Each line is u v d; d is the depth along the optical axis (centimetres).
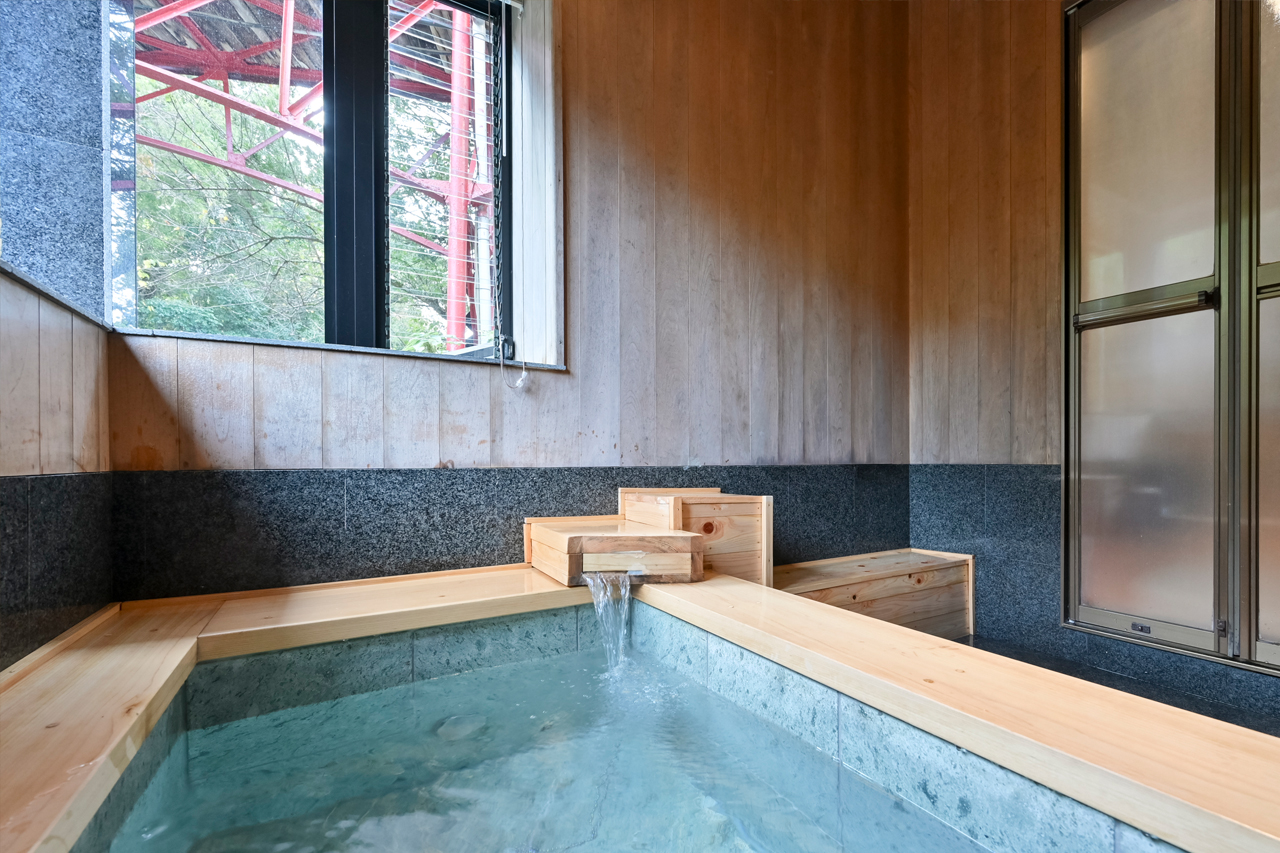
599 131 230
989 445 288
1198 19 219
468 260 225
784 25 283
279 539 171
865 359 308
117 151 153
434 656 153
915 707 93
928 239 317
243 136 186
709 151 258
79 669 109
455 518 198
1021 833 78
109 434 149
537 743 122
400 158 212
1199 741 76
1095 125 251
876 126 315
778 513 272
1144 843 65
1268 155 201
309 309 193
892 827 95
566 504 219
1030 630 269
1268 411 199
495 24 228
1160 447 227
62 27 142
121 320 154
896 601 263
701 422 253
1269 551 199
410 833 92
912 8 320
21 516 107
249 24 188
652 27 244
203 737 124
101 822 78
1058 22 265
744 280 267
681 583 178
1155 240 231
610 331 231
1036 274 272
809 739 114
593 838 91
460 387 200
